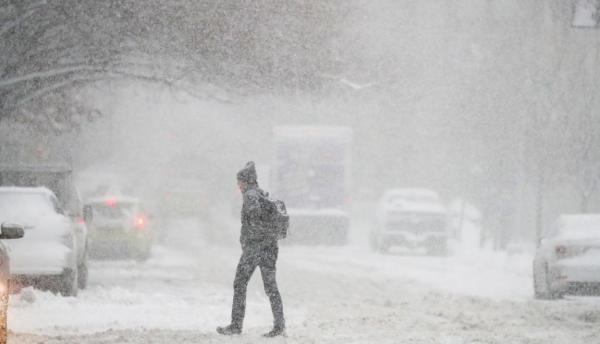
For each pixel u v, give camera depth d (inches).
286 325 1346.0
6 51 2285.9
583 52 3019.2
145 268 2783.0
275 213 1194.0
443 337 1245.1
